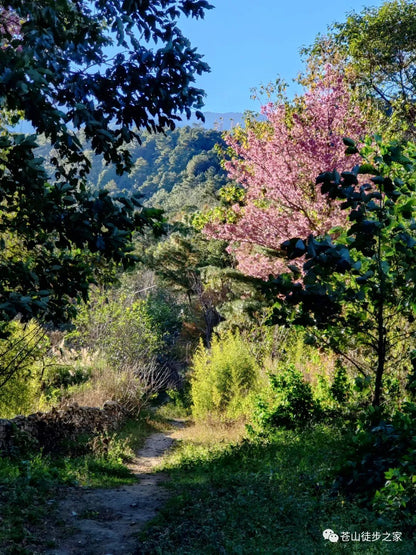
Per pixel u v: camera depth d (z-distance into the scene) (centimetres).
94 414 1427
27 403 1274
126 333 2209
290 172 1639
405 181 654
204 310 3216
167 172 15062
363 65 2245
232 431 1377
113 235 593
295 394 1084
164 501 746
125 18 572
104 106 627
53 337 1966
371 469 627
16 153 576
